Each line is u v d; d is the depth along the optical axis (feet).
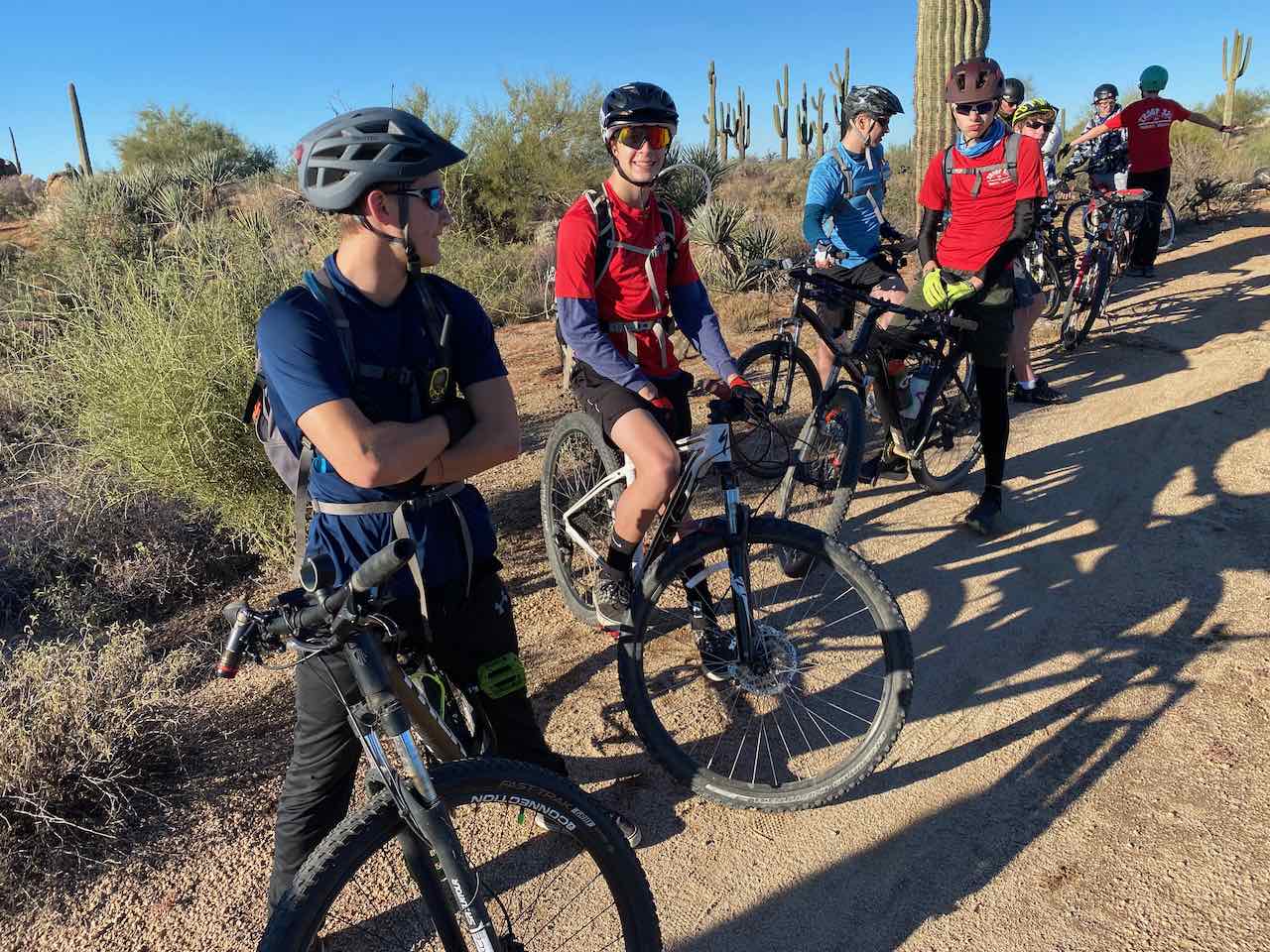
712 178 43.01
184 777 10.09
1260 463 15.96
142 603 14.28
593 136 50.19
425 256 6.14
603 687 11.32
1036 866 8.32
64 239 36.65
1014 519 15.19
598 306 10.24
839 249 18.65
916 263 31.91
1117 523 14.58
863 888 8.29
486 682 7.11
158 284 15.02
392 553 5.11
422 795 5.74
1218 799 8.86
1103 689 10.68
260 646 5.82
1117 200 25.30
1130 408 19.51
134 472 14.16
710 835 9.02
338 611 5.50
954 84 13.98
